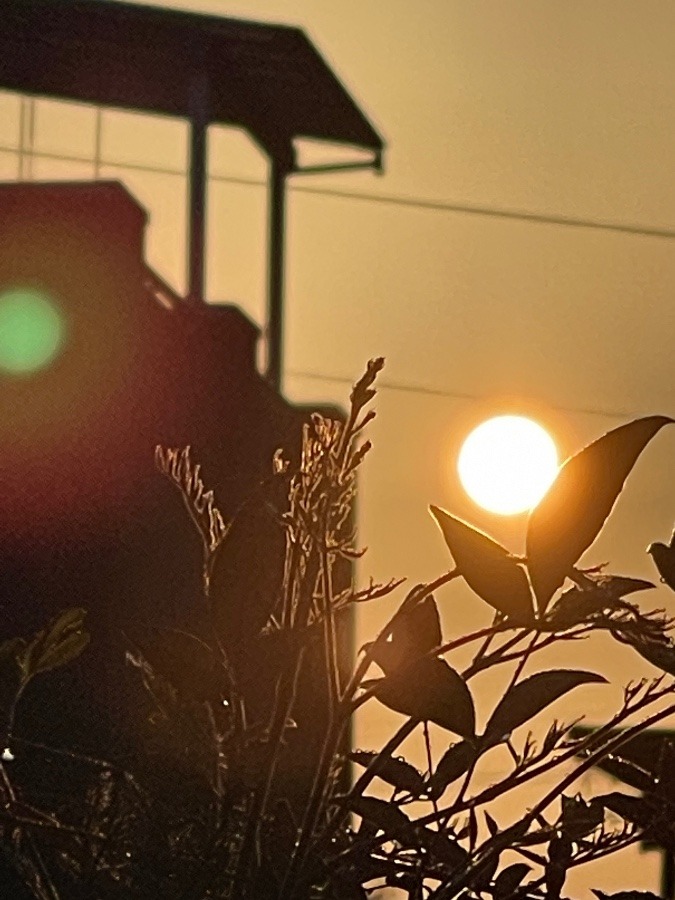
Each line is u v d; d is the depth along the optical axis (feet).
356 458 4.63
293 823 4.67
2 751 4.86
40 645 4.87
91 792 4.82
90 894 4.70
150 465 20.77
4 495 20.84
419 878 4.66
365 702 4.64
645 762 4.74
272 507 4.66
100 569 19.99
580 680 4.60
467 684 4.59
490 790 4.63
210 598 4.65
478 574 4.53
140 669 4.80
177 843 4.71
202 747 4.73
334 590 4.76
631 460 4.51
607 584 4.52
